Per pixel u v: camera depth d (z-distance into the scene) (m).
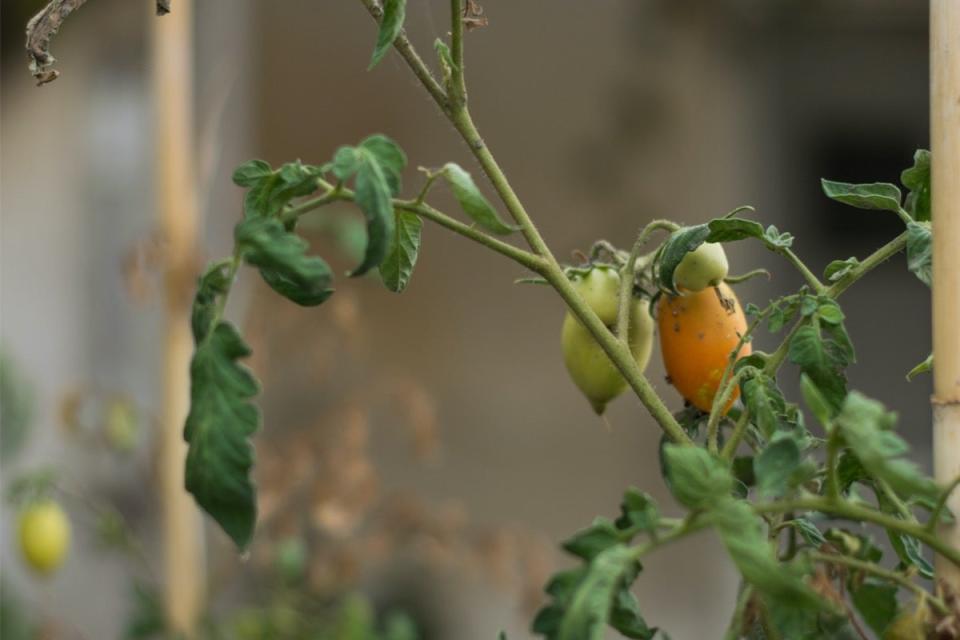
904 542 1.79
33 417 5.76
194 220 4.43
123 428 4.89
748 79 7.42
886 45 7.50
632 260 2.10
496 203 7.39
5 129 7.75
